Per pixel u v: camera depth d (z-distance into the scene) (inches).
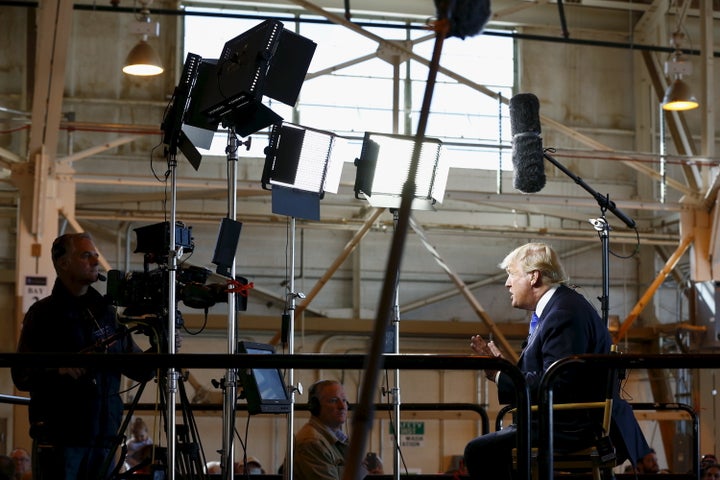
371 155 199.8
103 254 558.6
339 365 137.3
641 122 606.9
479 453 169.0
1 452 518.6
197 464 173.8
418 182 201.5
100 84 564.1
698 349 517.7
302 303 516.1
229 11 573.3
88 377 167.6
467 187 589.6
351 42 584.4
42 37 413.4
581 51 608.4
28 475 356.2
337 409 198.2
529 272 173.2
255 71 175.3
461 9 57.7
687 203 507.2
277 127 191.3
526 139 194.5
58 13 408.5
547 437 143.5
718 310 506.0
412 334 584.1
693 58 607.2
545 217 602.9
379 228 581.0
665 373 583.8
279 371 186.4
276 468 550.9
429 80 57.8
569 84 605.6
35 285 430.0
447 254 598.5
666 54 592.7
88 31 565.0
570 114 604.1
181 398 173.9
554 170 601.0
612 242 608.7
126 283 170.6
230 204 185.0
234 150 185.6
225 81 179.6
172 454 165.9
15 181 432.8
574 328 164.2
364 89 585.0
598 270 607.5
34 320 170.2
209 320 552.7
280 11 578.2
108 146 460.1
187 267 175.0
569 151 477.1
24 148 542.3
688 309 577.3
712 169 505.0
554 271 172.7
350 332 576.7
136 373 172.9
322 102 579.8
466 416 567.8
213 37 571.8
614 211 204.7
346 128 579.5
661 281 519.5
